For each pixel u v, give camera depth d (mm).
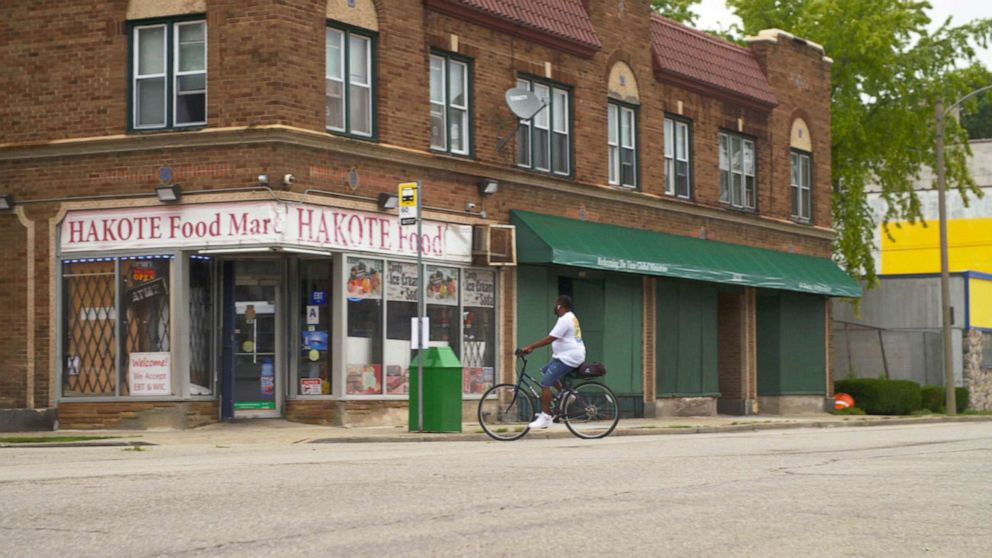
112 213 22953
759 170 35500
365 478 12102
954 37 44750
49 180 23359
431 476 12328
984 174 62281
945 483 11891
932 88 43875
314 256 23234
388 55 24359
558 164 28719
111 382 22922
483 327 26453
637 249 29547
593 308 29531
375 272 23969
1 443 19531
